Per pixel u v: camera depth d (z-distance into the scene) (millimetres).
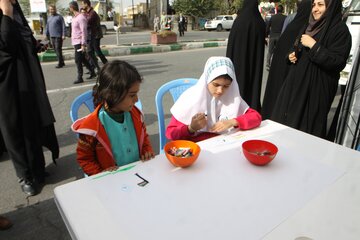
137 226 916
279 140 1579
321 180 1188
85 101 1953
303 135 1656
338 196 1086
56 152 2643
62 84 5566
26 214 2156
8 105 2080
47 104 2332
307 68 2268
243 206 1018
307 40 2184
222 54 9797
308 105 2328
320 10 2176
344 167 1300
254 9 2965
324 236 896
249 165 1296
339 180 1192
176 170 1243
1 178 2604
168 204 1021
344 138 2574
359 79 2396
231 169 1258
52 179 2584
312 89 2275
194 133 1757
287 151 1443
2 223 1986
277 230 911
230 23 22328
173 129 1809
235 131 1705
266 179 1187
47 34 7305
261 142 1431
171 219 948
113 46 11016
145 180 1162
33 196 2359
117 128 1485
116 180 1162
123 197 1058
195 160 1272
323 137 2471
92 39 6211
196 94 1792
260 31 2957
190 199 1050
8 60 1993
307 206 1026
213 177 1193
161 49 10414
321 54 2092
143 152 1627
